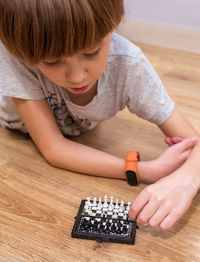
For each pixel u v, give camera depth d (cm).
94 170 79
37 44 53
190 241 64
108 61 74
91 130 100
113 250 62
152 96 79
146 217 62
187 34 171
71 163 79
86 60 58
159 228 67
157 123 82
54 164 82
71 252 62
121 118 106
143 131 100
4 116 94
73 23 51
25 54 56
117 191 76
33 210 71
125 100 83
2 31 56
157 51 165
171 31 174
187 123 82
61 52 54
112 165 78
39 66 61
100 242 64
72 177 80
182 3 169
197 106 111
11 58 73
